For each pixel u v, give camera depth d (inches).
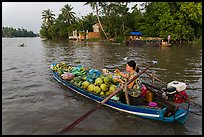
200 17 1406.3
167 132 215.5
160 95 265.6
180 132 215.6
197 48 1071.6
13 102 294.7
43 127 227.1
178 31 1427.2
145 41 1360.7
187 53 844.0
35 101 297.3
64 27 3014.3
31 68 536.1
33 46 1472.7
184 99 262.4
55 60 693.3
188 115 249.4
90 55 820.0
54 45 1533.0
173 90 253.3
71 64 607.8
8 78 426.6
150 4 1675.7
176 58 698.8
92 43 1621.6
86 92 294.5
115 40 1680.6
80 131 218.1
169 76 426.9
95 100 285.6
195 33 1521.9
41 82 388.5
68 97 308.7
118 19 1968.5
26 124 233.6
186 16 1459.2
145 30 1662.2
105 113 255.0
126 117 243.9
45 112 262.4
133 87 249.0
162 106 240.8
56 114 256.8
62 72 378.9
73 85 319.9
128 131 217.6
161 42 1312.7
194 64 571.5
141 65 580.7
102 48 1141.7
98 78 288.0
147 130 218.8
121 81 269.4
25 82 392.2
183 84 259.3
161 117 225.8
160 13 1534.2
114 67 556.1
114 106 260.7
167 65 556.7
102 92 278.7
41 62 646.5
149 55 795.4
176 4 1489.9
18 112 262.8
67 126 229.0
